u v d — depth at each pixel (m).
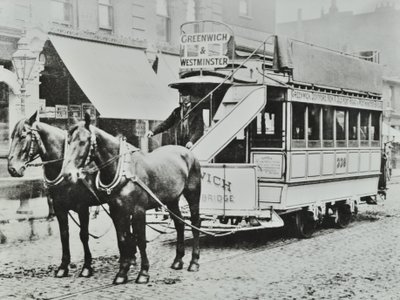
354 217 14.91
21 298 6.83
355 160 13.91
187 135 10.57
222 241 11.10
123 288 7.34
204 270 8.51
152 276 8.08
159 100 17.95
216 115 11.20
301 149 11.38
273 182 11.02
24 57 14.59
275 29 22.94
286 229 12.23
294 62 11.35
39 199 15.07
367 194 14.67
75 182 7.18
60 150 8.02
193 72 11.60
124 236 7.60
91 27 17.84
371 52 16.89
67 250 8.04
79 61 16.52
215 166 10.32
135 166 7.73
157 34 20.70
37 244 10.45
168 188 8.23
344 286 7.53
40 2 15.98
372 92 15.09
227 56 11.52
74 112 16.59
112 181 7.48
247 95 10.48
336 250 10.16
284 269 8.58
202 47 11.38
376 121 15.27
